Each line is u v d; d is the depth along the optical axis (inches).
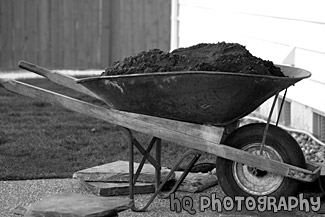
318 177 301.9
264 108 512.1
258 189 303.7
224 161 305.0
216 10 563.5
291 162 298.8
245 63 297.0
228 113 295.9
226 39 545.6
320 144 423.2
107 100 306.5
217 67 293.9
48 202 297.4
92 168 343.6
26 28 790.5
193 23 617.9
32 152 411.5
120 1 807.1
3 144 430.0
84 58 805.9
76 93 606.2
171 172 306.0
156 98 294.7
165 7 816.9
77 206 292.0
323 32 403.9
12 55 791.1
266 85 289.3
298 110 460.4
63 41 798.5
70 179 356.2
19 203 319.0
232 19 533.3
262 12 482.9
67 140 441.4
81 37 802.2
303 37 428.1
